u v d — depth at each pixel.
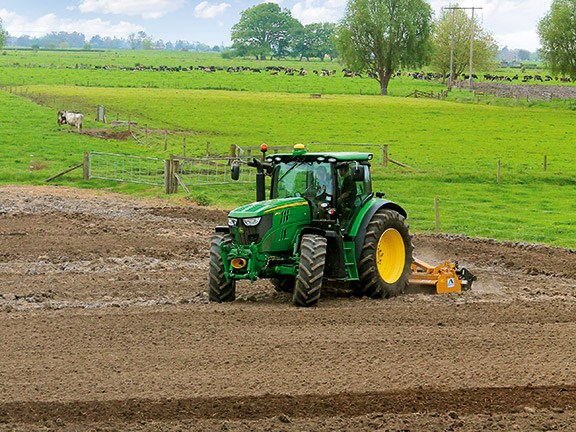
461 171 65.00
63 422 14.31
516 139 98.06
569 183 63.75
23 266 29.53
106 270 29.14
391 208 25.84
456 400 15.75
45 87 146.00
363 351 18.61
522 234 41.72
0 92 127.00
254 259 22.97
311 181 24.14
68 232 36.94
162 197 51.06
